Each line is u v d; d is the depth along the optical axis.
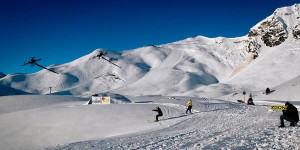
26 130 19.42
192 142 7.38
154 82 167.75
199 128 12.14
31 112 24.50
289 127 8.85
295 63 108.50
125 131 16.91
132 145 7.88
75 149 8.76
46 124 20.47
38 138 17.73
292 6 157.50
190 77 162.88
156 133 11.77
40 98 45.75
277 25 143.00
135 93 151.12
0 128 20.09
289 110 8.81
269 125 10.60
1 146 16.66
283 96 48.00
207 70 194.25
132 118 20.89
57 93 174.38
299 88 49.19
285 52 122.12
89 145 9.55
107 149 7.56
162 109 25.41
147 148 6.94
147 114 22.42
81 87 194.12
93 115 22.36
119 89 168.62
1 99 44.00
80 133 18.02
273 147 5.41
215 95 93.50
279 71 108.19
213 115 19.03
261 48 152.38
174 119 18.30
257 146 5.66
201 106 28.59
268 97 51.81
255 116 17.05
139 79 192.88
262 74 112.81
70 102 43.19
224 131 9.73
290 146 5.43
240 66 160.88
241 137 7.43
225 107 27.33
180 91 137.62
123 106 26.78
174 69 189.75
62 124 20.20
